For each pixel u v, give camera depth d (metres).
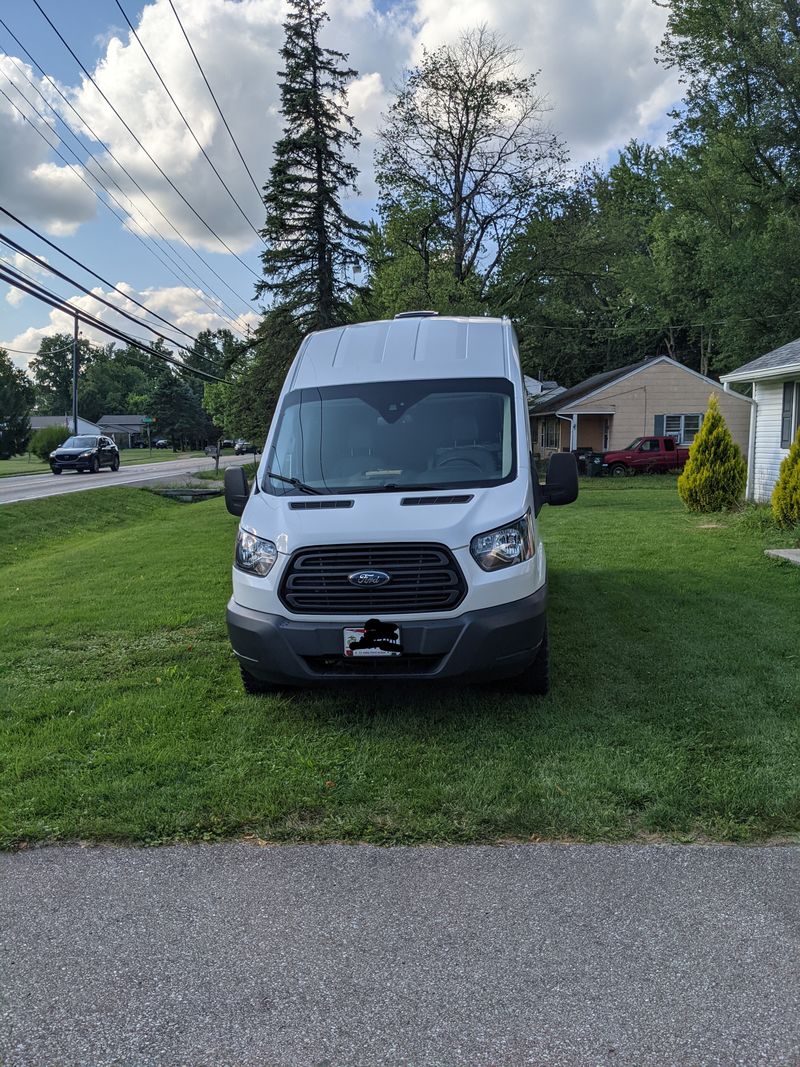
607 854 3.43
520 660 4.68
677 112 36.03
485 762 4.31
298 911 3.07
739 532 12.73
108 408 132.62
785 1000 2.52
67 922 3.02
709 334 44.50
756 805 3.76
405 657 4.55
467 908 3.06
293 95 30.66
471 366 5.80
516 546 4.70
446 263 32.78
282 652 4.62
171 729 4.88
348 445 5.43
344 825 3.69
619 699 5.20
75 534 19.03
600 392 34.84
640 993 2.57
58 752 4.57
